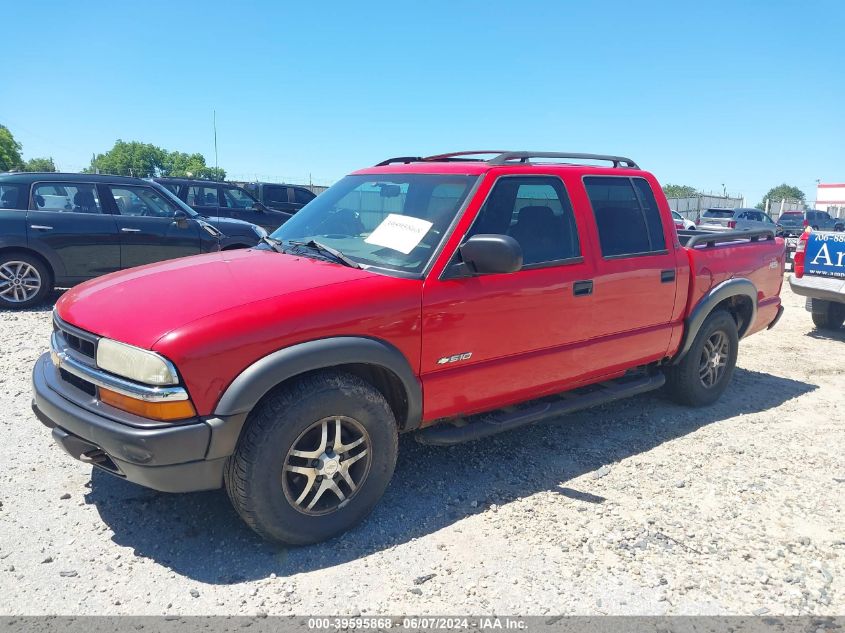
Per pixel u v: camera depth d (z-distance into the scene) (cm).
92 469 393
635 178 479
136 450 278
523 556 321
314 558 314
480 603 285
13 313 805
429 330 345
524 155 415
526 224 397
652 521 359
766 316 609
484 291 365
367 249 371
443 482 396
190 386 279
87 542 319
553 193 418
